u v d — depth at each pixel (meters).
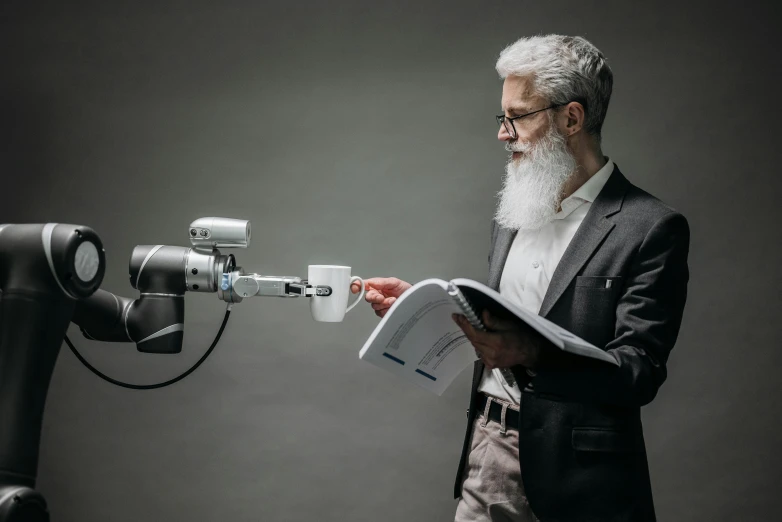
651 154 2.54
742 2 2.49
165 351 1.54
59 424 2.80
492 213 2.62
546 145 1.55
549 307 1.50
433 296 1.32
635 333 1.40
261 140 2.71
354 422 2.70
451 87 2.63
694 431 2.54
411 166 2.66
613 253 1.48
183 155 2.74
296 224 2.71
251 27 2.71
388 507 2.69
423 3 2.64
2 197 2.80
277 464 2.73
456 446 2.66
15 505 0.98
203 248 1.62
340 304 1.68
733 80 2.50
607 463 1.44
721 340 2.53
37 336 1.09
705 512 2.54
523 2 2.59
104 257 1.20
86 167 2.77
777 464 2.51
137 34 2.74
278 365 2.72
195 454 2.76
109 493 2.78
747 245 2.51
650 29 2.53
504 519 1.59
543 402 1.48
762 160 2.50
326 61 2.68
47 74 2.78
